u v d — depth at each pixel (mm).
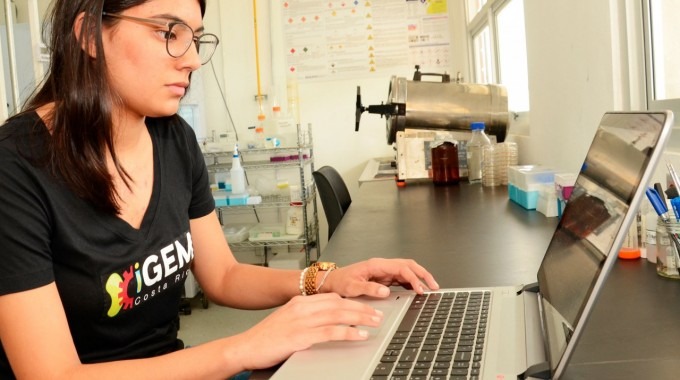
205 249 1203
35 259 807
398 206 1983
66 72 857
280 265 4070
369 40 4379
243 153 4188
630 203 593
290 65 4430
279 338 762
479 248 1301
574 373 639
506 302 884
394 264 1035
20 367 780
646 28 1513
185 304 3576
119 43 865
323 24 4375
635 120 697
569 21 1885
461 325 793
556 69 2043
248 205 3836
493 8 3420
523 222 1556
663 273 978
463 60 4258
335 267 1119
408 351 713
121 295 933
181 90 921
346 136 4449
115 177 950
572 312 641
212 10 4398
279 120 4031
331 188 2438
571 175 1543
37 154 847
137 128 971
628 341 720
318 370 678
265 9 4379
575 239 781
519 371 631
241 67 4422
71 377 759
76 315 910
